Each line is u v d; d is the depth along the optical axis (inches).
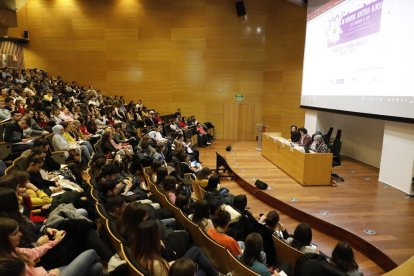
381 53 212.8
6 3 480.7
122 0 487.2
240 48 480.7
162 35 490.6
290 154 242.4
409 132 194.7
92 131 309.3
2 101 278.5
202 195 167.6
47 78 483.8
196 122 461.1
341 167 274.2
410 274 94.7
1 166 141.3
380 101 214.4
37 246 85.0
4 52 502.9
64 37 502.6
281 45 434.0
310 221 165.2
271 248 112.2
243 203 132.2
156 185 154.9
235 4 472.7
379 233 142.7
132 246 74.2
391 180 213.3
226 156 329.4
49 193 133.0
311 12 323.0
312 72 321.4
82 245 93.4
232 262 85.7
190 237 112.9
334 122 340.8
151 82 501.0
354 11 245.1
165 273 71.9
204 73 492.7
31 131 226.4
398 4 196.4
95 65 504.1
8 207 81.0
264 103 480.7
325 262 84.6
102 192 127.3
